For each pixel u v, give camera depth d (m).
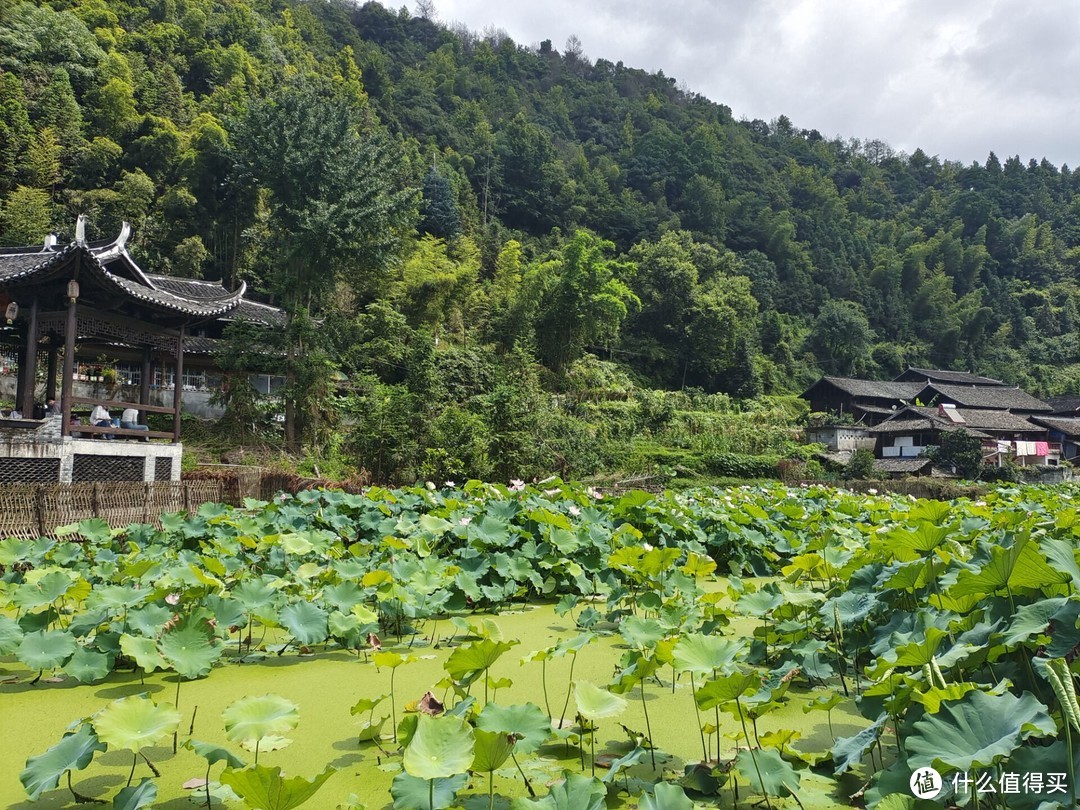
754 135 103.06
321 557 6.74
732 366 49.62
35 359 12.37
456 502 8.40
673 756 3.18
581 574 6.13
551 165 65.12
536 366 35.12
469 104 74.31
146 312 13.62
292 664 4.68
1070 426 41.59
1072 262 84.69
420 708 3.25
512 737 2.67
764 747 3.01
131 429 13.04
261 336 20.66
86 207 32.78
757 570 8.23
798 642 4.33
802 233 76.88
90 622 4.52
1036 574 3.08
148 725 2.78
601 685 4.19
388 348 27.44
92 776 3.01
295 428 21.12
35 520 8.27
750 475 28.61
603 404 34.69
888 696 2.92
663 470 25.97
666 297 50.00
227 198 35.59
